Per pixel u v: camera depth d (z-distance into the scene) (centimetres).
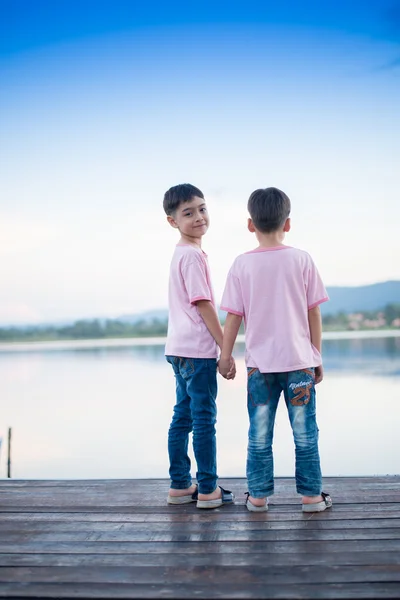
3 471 566
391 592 161
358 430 676
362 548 188
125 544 198
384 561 179
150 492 255
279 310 224
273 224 230
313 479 222
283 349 222
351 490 247
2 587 168
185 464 242
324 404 838
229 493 239
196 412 234
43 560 186
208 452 232
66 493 256
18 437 719
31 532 210
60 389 1120
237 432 655
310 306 228
